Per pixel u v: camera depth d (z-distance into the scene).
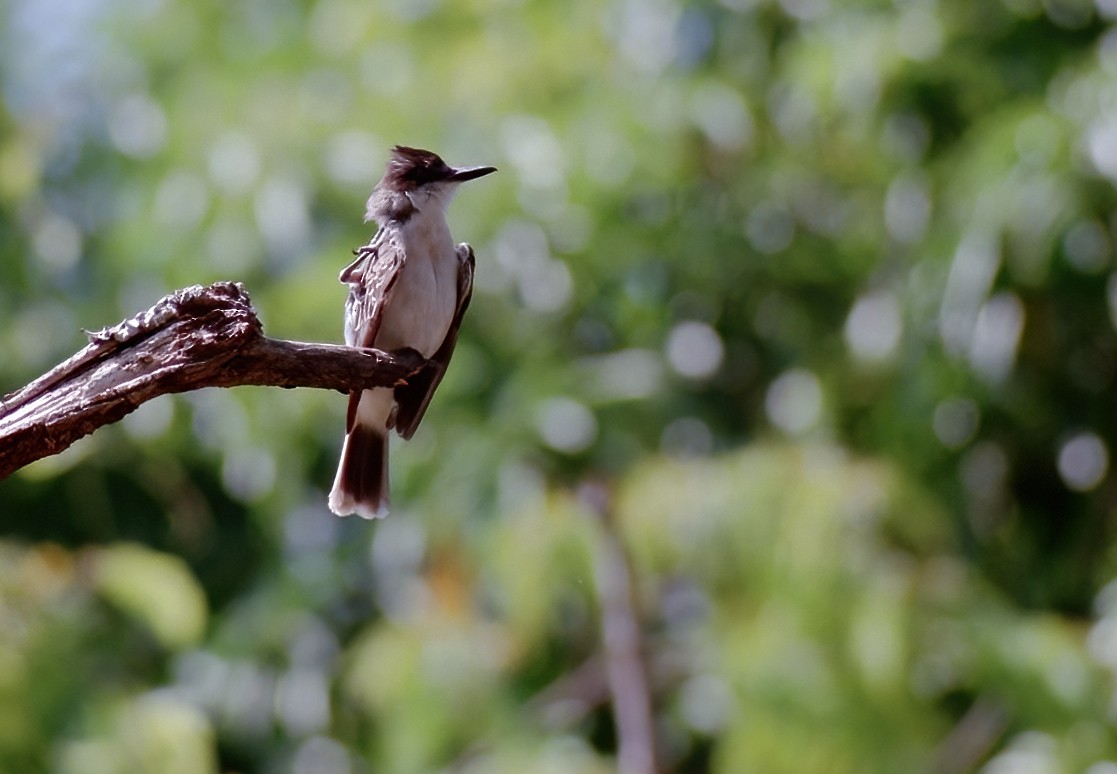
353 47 14.48
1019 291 12.49
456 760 12.21
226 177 13.23
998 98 13.26
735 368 14.27
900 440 13.02
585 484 12.60
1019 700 11.48
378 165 13.32
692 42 14.24
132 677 11.74
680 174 13.69
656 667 12.99
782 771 10.93
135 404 6.48
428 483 12.91
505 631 12.34
